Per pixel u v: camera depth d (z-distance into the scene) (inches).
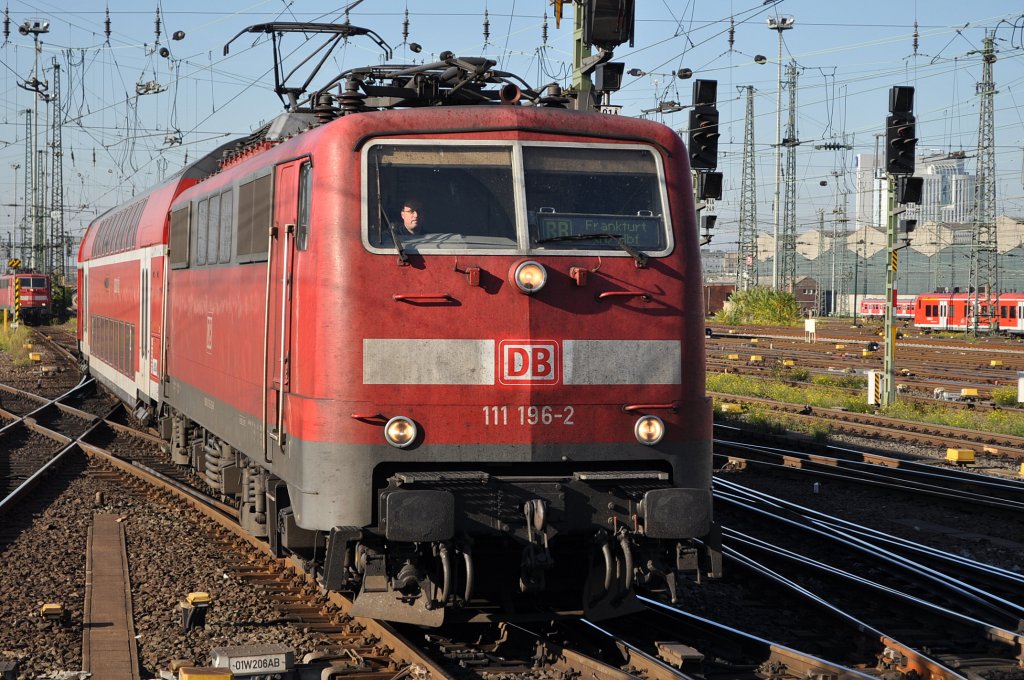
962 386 1686.8
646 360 451.8
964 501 771.4
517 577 483.8
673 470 454.6
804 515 732.7
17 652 440.5
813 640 466.9
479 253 440.8
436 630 474.9
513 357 438.9
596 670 408.2
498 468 447.5
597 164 461.4
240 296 581.6
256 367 544.1
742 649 449.1
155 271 911.7
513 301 440.5
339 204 442.3
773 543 660.7
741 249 4549.7
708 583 558.6
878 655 436.5
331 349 438.0
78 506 756.6
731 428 1219.9
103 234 1344.7
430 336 436.8
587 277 445.7
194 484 839.7
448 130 452.4
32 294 3821.4
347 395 434.9
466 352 437.7
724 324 4082.2
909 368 2112.5
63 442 1074.7
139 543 645.3
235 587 546.3
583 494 442.0
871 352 2512.3
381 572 443.8
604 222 456.4
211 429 665.0
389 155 447.8
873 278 7337.6
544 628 480.4
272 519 522.6
